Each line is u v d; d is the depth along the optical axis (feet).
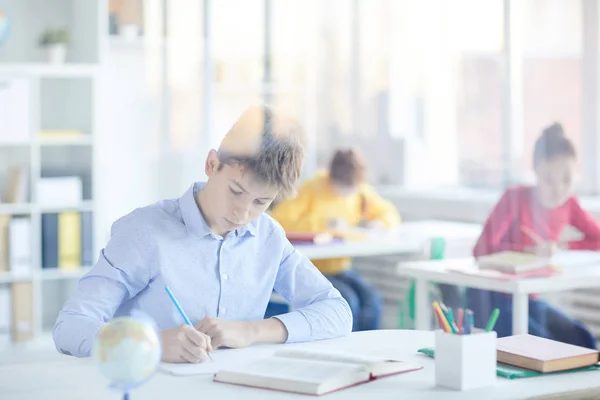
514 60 13.19
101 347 3.71
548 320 9.70
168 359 4.76
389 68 15.11
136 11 14.29
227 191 5.36
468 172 13.74
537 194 10.46
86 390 4.27
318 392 4.15
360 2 15.24
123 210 14.16
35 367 4.72
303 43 15.31
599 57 12.35
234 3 14.87
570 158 10.52
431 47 14.42
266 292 5.77
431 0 14.30
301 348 5.11
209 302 5.57
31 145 13.39
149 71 14.38
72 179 13.62
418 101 14.71
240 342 5.14
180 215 5.58
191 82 14.64
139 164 14.30
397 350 5.16
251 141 5.30
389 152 14.83
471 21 13.76
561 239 10.41
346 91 15.37
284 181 5.33
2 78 13.19
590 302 11.15
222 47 14.79
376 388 4.30
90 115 13.82
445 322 4.42
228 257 5.60
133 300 5.50
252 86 14.98
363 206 12.87
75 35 13.97
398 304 12.60
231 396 4.14
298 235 11.64
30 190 13.37
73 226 13.56
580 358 4.69
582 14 12.46
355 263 13.03
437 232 12.53
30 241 13.24
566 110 12.60
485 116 13.56
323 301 5.65
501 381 4.44
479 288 9.39
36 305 13.21
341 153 12.82
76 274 13.52
